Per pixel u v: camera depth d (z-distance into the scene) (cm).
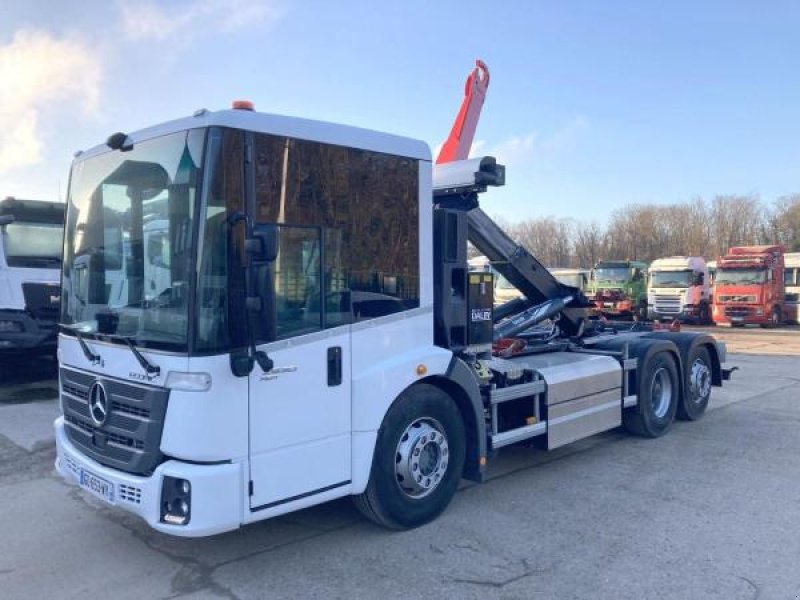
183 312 376
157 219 398
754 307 2630
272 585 410
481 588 402
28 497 582
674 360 817
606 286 2938
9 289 1033
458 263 536
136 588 410
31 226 1071
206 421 373
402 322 477
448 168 618
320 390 425
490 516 521
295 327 412
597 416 679
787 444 745
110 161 444
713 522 504
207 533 371
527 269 773
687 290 2827
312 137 421
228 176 379
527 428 589
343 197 439
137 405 396
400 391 470
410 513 488
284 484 409
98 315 437
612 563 434
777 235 6225
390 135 471
